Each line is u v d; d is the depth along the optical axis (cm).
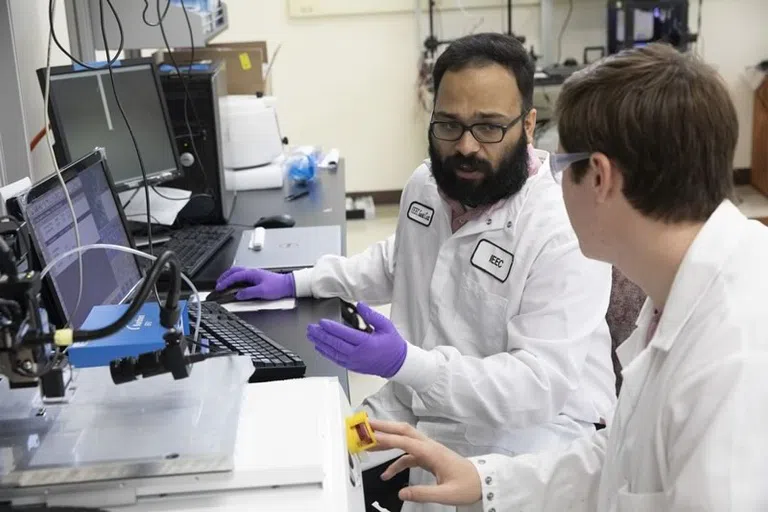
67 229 143
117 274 164
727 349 89
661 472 96
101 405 108
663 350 97
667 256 99
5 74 172
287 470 96
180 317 106
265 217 250
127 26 246
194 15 249
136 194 234
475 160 161
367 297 200
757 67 510
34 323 91
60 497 94
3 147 175
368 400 186
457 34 520
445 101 161
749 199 511
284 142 350
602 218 101
